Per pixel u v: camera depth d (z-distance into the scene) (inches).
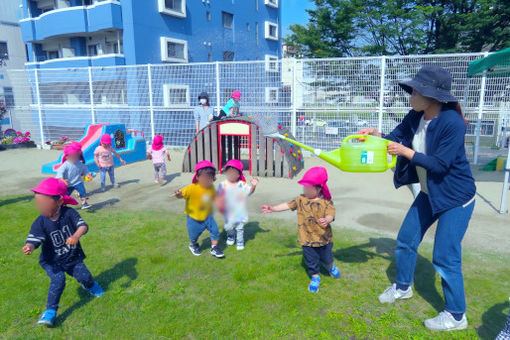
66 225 126.2
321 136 461.4
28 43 869.8
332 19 866.1
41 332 116.4
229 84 522.6
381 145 121.6
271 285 143.9
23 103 642.8
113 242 189.8
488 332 113.4
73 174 245.6
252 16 1022.4
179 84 597.6
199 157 382.0
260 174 364.5
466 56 396.8
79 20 716.7
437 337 111.3
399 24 772.6
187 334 114.4
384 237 193.9
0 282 149.7
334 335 113.7
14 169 418.3
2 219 230.5
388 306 129.0
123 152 437.1
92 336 114.0
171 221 223.0
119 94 620.4
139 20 695.7
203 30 851.4
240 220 174.1
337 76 442.6
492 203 259.4
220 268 159.3
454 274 111.9
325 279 148.4
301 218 137.8
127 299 135.0
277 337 112.3
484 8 758.5
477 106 415.5
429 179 113.9
